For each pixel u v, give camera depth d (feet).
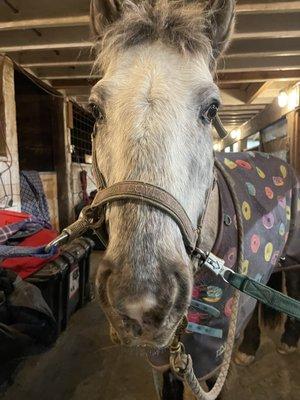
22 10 7.05
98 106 2.15
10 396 4.55
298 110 12.03
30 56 10.08
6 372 4.59
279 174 4.17
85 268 7.51
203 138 2.15
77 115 16.28
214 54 2.60
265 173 3.96
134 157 1.80
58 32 8.32
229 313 2.81
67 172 14.08
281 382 4.82
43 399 4.51
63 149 13.87
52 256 5.78
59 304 5.84
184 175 1.92
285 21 7.81
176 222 1.81
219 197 2.80
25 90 13.58
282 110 13.28
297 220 4.17
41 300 4.71
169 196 1.78
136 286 1.61
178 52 2.17
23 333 4.35
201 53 2.30
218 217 2.74
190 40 2.24
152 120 1.86
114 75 2.12
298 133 12.19
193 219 2.08
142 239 1.68
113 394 4.61
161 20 2.24
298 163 12.28
